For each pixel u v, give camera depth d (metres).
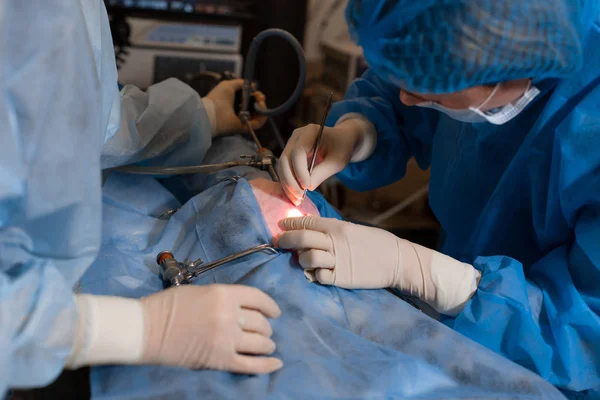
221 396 0.64
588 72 0.92
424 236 2.30
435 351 0.77
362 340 0.76
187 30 2.12
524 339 0.84
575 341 0.88
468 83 0.79
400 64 0.79
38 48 0.60
